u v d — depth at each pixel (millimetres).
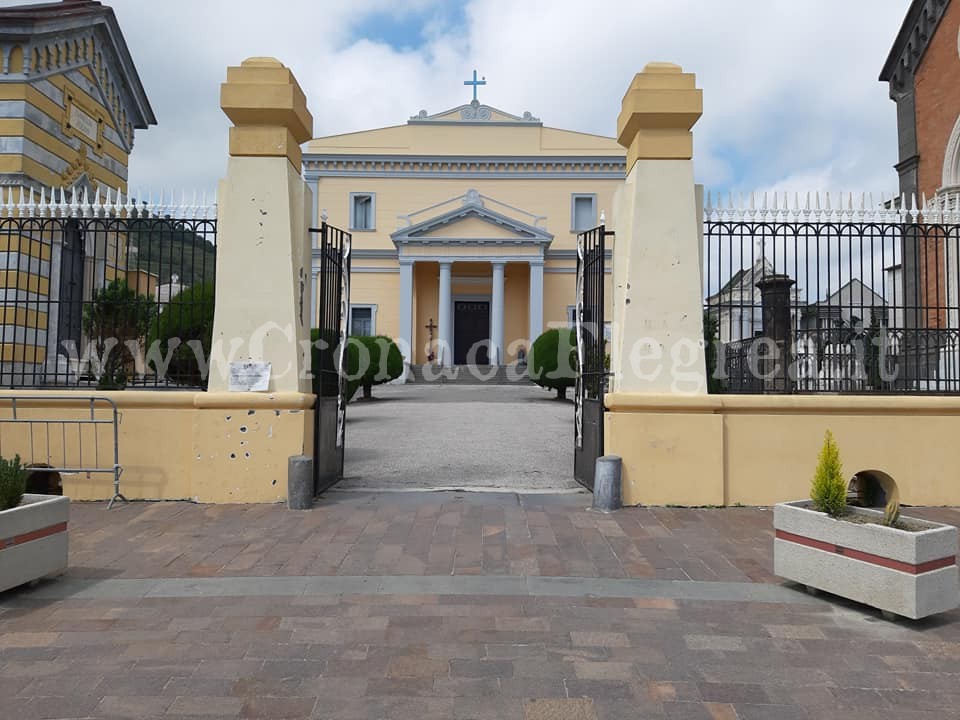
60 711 3066
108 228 7469
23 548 4461
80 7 13711
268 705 3125
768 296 8062
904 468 7035
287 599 4406
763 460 6949
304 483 6711
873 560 4160
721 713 3086
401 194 36125
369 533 5895
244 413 6984
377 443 11531
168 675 3398
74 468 6984
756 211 7250
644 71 7168
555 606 4305
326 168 36031
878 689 3311
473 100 36406
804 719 3039
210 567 5027
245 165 7129
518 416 16438
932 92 14562
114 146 15562
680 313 7031
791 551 4617
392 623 4035
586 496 7305
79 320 7641
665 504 6867
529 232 33406
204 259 7406
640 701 3182
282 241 7109
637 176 7113
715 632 3947
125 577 4820
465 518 6391
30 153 12289
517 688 3291
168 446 7086
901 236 7285
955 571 4160
